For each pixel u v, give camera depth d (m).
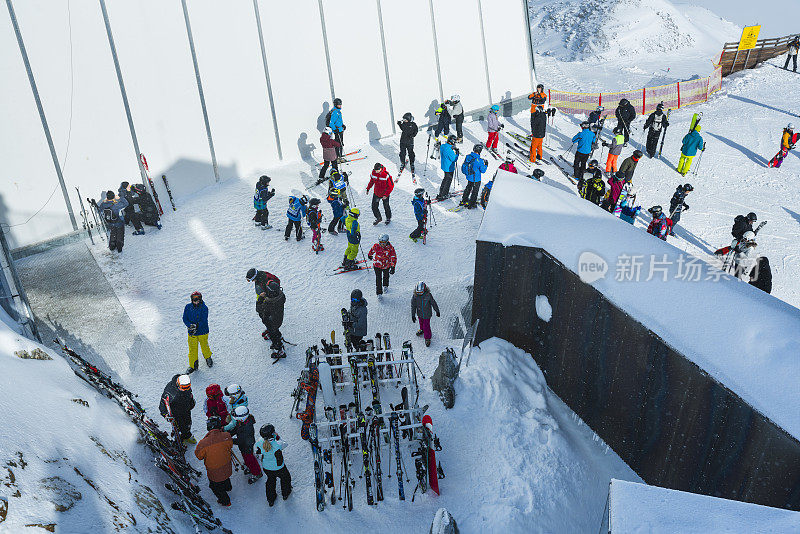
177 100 16.88
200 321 10.89
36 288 13.77
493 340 10.89
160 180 17.09
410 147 18.17
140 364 11.60
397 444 8.82
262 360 11.61
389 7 19.81
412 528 8.12
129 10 15.62
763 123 23.94
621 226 10.38
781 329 7.85
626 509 5.14
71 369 9.65
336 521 8.25
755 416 6.76
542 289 9.91
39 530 5.62
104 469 7.36
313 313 12.83
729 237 16.67
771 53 30.53
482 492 8.53
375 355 10.29
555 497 8.35
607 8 49.12
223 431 8.39
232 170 18.36
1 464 6.10
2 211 14.90
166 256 14.93
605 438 9.41
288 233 15.30
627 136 20.58
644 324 8.09
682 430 7.86
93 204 15.77
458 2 21.11
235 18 17.33
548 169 19.84
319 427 9.62
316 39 18.78
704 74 36.06
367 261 14.52
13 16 14.14
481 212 16.69
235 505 8.60
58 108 15.12
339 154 18.89
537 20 51.28
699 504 5.23
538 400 9.91
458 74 21.94
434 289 13.35
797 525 4.96
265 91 18.33
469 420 9.69
